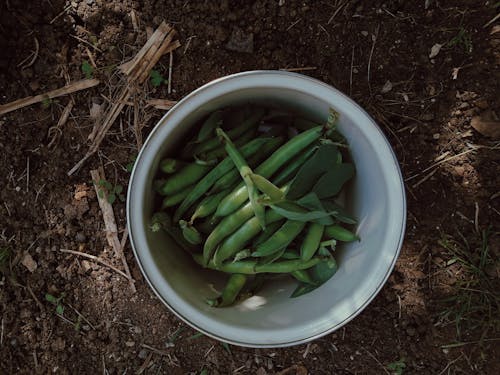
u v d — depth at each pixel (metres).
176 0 0.54
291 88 0.41
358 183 0.46
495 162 0.53
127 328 0.57
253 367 0.57
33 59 0.55
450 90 0.53
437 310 0.55
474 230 0.54
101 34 0.55
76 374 0.57
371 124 0.41
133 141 0.56
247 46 0.54
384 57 0.54
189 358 0.57
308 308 0.45
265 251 0.44
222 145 0.46
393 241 0.41
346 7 0.53
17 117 0.56
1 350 0.58
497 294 0.54
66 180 0.56
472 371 0.55
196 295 0.45
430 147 0.54
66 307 0.57
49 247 0.57
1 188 0.57
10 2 0.54
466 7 0.52
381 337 0.56
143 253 0.42
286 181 0.45
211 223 0.46
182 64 0.55
